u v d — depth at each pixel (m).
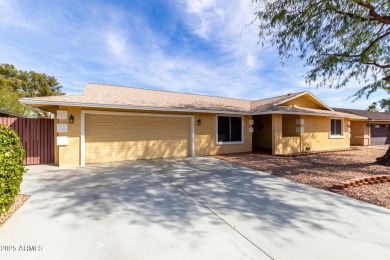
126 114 10.12
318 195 5.12
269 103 14.51
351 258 2.63
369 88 9.74
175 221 3.65
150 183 6.16
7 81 27.83
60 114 8.50
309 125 14.06
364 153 13.45
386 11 7.31
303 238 3.11
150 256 2.65
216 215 3.92
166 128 11.24
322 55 8.44
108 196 4.96
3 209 3.29
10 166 3.58
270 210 4.18
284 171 7.85
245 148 13.71
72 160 8.81
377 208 4.28
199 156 11.88
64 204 4.41
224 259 2.59
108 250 2.77
